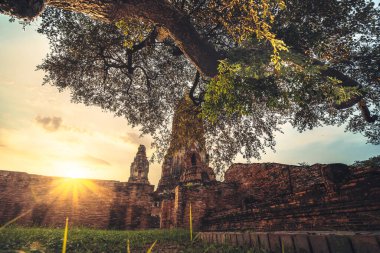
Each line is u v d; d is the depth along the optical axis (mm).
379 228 3619
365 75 8992
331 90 4730
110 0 4762
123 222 15648
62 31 7770
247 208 7562
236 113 9148
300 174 9430
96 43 7906
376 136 10961
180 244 6355
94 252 5188
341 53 8391
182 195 12422
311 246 3381
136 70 9953
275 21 6398
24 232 7059
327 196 4652
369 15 7852
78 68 8531
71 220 14922
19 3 4008
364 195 3957
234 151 9906
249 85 4633
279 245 3945
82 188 15844
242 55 5523
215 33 7680
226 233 5672
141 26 5973
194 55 6223
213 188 12789
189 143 9211
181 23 5625
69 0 4684
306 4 6559
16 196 14672
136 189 16578
